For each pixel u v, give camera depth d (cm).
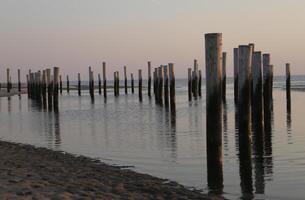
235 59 1923
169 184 1094
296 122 2425
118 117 3070
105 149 1717
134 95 6297
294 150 1574
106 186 980
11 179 947
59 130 2400
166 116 3033
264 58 2342
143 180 1110
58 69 3766
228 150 1598
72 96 6550
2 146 1705
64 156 1502
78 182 995
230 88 8062
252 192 1059
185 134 2092
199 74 5191
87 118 3066
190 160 1460
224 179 1185
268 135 1962
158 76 4281
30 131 2386
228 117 2800
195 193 1004
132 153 1614
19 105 4634
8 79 7362
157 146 1756
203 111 3356
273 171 1265
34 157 1438
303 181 1146
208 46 1110
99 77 6481
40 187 879
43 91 4322
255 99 1880
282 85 8281
